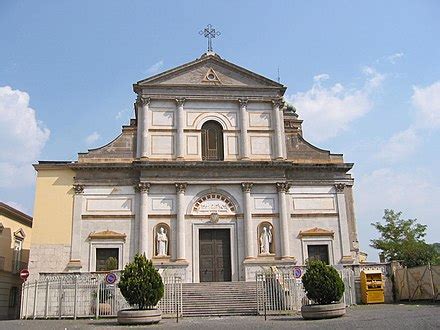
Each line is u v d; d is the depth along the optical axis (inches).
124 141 1459.2
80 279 1170.0
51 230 1359.5
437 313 825.5
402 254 1904.5
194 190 1423.5
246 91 1533.0
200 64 1541.6
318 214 1455.5
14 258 1569.9
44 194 1387.8
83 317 1081.4
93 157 1432.1
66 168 1409.9
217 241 1409.9
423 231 2027.6
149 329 782.5
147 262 924.6
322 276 894.4
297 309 1065.5
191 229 1393.9
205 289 1205.1
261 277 1098.1
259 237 1407.5
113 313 1090.1
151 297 891.4
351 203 1518.2
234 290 1197.7
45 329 810.8
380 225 2078.0
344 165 1491.1
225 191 1433.3
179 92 1505.9
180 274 1341.0
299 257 1411.2
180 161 1422.2
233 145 1488.7
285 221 1413.6
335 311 860.6
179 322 900.0
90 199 1393.9
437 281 1123.3
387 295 1278.3
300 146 1519.4
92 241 1358.3
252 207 1427.2
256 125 1515.7
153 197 1403.8
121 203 1398.9
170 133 1472.7
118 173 1421.0
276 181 1443.2
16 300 1582.2
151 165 1403.8
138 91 1498.5
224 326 783.7
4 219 1473.9
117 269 1328.7
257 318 946.1
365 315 876.0
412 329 643.5
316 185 1481.3
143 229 1364.4
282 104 1540.4
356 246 1482.5
